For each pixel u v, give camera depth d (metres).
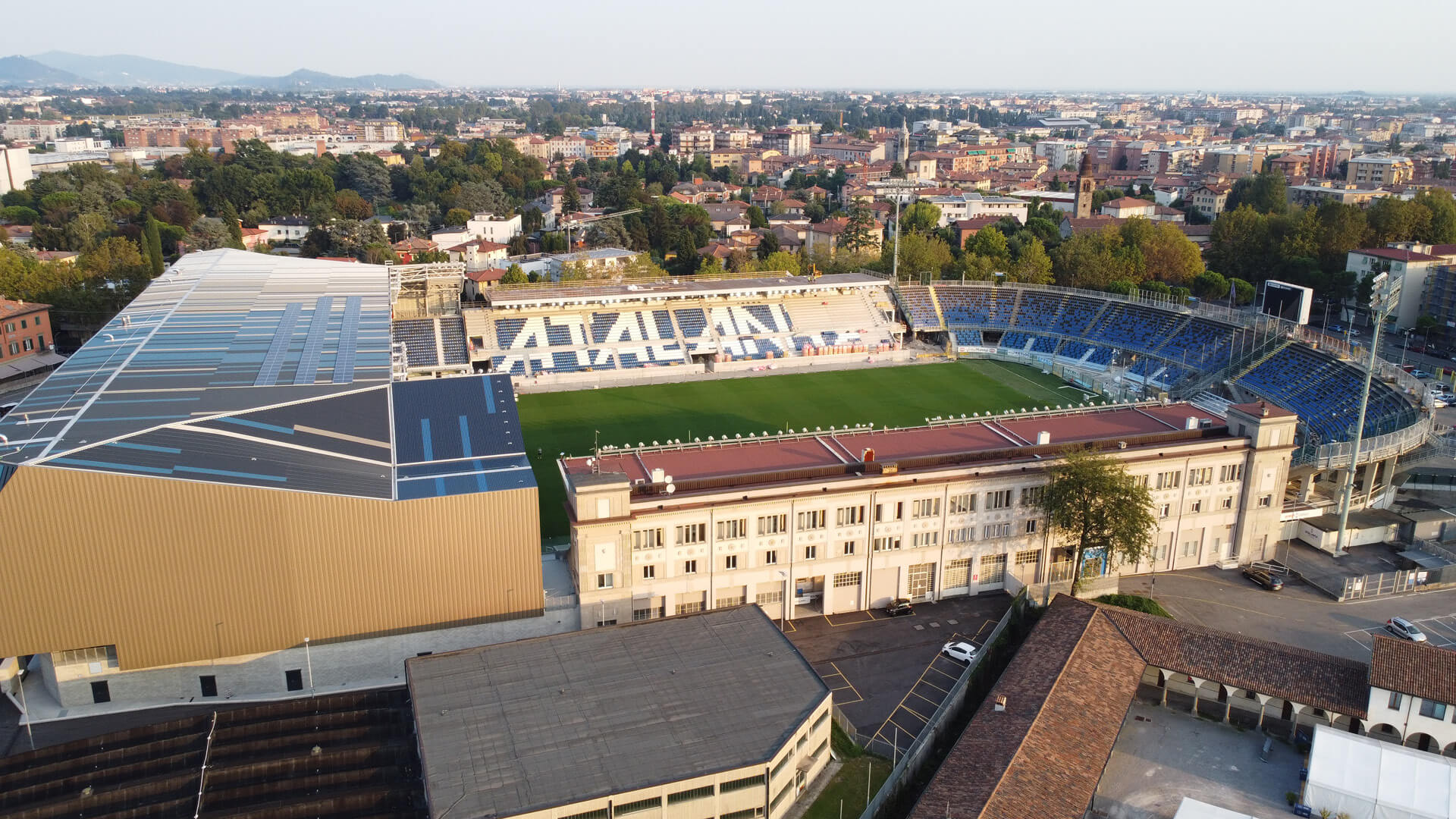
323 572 76.06
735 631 75.25
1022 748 63.75
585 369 177.25
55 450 74.31
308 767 63.56
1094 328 195.75
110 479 70.44
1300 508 109.31
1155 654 77.00
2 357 161.38
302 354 110.38
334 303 141.62
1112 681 73.06
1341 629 89.75
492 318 182.62
